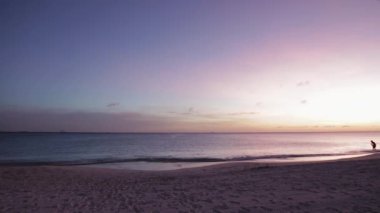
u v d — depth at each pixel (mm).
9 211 6836
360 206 6324
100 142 81500
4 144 68812
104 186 11125
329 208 6254
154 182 12047
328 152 39312
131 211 6676
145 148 54812
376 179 9711
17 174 15398
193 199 7734
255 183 10055
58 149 51938
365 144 66750
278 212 6094
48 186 11352
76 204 7512
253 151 43812
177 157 33500
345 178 10125
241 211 6297
